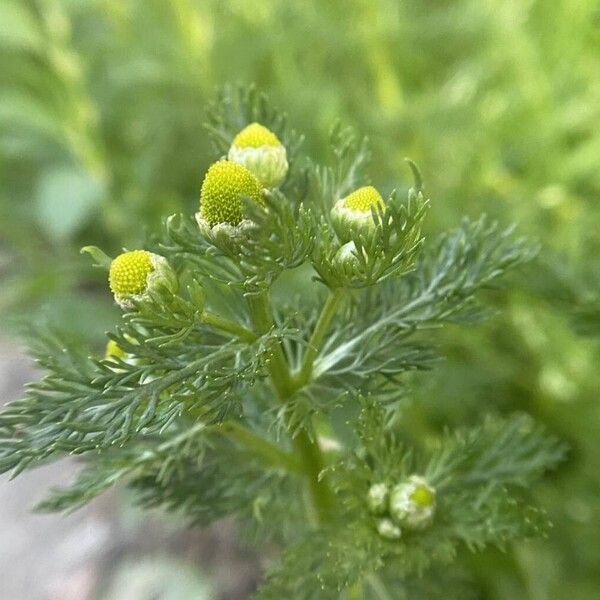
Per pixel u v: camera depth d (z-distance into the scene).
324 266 0.07
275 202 0.06
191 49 0.20
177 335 0.07
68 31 0.21
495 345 0.18
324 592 0.09
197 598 0.17
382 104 0.20
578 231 0.17
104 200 0.21
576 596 0.14
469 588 0.11
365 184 0.09
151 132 0.21
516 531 0.09
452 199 0.18
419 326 0.08
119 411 0.07
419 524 0.09
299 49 0.21
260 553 0.18
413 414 0.15
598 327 0.12
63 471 0.21
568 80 0.20
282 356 0.08
